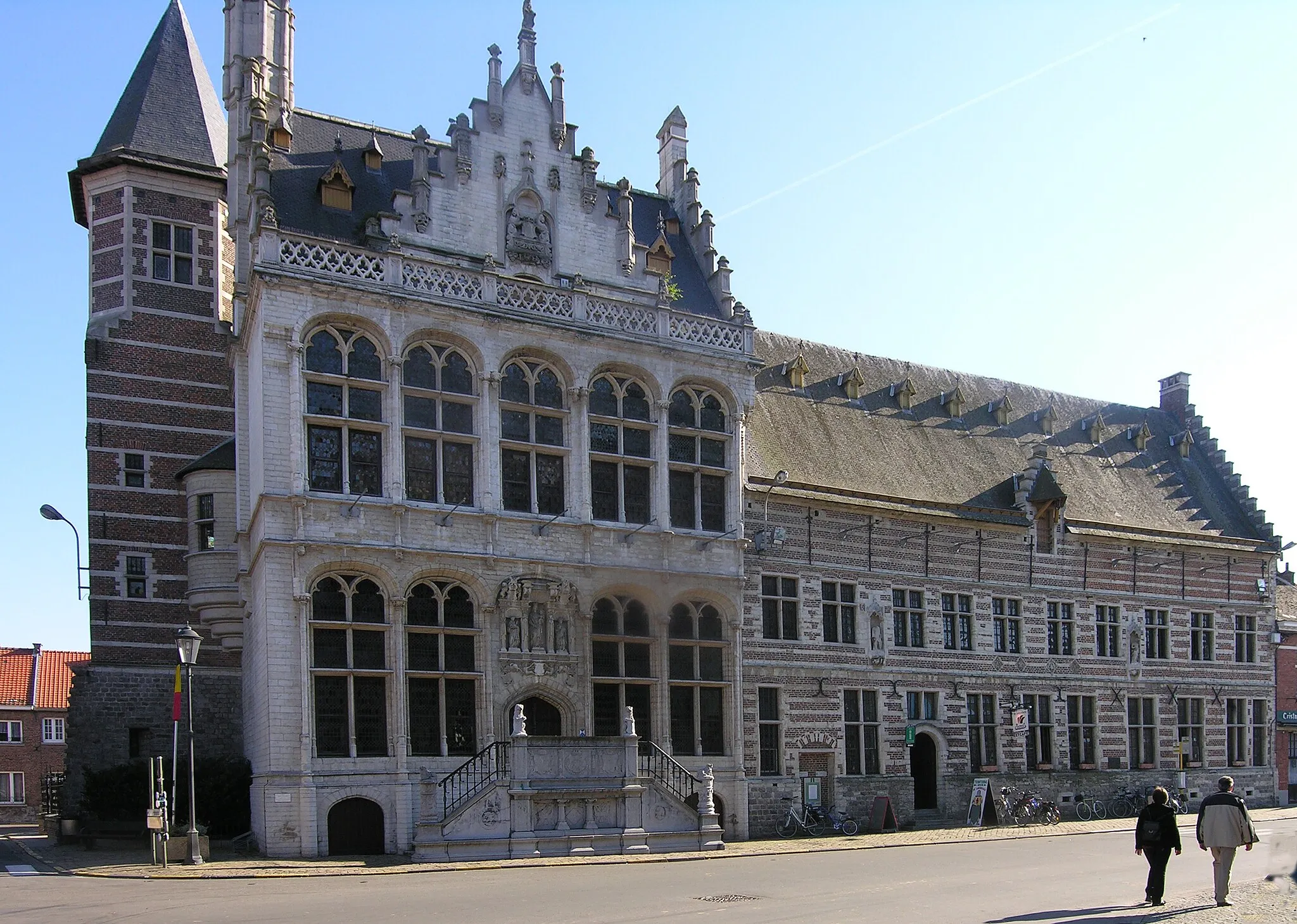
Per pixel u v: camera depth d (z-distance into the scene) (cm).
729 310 3391
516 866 2330
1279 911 1689
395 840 2597
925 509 3728
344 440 2717
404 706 2664
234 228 3053
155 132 3669
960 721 3725
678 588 3089
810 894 1858
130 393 3491
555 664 2877
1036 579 3988
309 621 2597
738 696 3156
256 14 3191
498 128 3123
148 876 2125
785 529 3453
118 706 3303
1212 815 1745
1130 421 4878
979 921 1572
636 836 2609
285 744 2530
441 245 2981
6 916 1627
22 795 5731
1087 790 3972
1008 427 4441
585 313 3052
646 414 3147
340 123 3256
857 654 3534
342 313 2730
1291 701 4650
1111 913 1664
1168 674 4259
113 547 3384
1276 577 4866
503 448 2912
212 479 3200
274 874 2159
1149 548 4291
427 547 2745
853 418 4003
